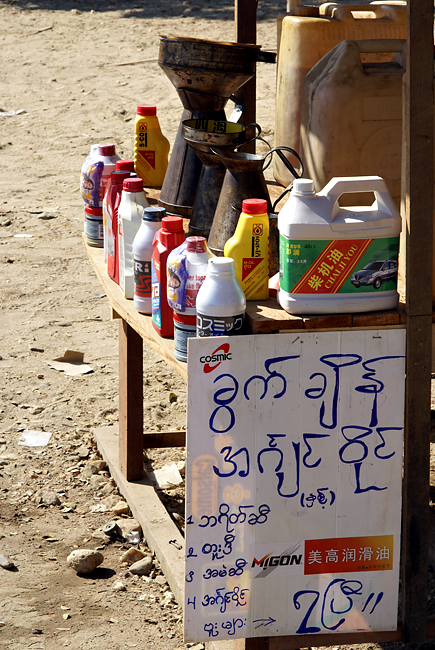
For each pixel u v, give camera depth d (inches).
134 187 91.2
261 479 80.8
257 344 76.7
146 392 171.3
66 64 488.7
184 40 95.6
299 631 85.4
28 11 629.0
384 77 89.1
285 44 110.0
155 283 83.2
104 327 203.9
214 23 556.7
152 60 486.9
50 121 393.1
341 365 79.0
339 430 80.9
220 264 74.7
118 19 590.9
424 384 80.2
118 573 114.6
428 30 72.9
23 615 104.0
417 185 75.2
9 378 177.0
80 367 182.4
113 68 475.8
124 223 90.6
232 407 78.2
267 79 435.2
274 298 81.7
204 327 75.7
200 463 79.2
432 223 76.0
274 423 79.4
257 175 86.1
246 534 82.0
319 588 84.6
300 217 73.9
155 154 118.8
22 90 444.1
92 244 111.3
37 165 337.7
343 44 89.2
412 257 76.5
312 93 91.4
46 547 120.2
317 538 83.3
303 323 76.4
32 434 153.6
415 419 81.0
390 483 83.2
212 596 82.8
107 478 139.8
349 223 74.4
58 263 244.4
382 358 79.6
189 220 105.0
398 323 78.7
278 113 113.7
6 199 300.2
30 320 207.6
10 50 526.3
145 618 104.9
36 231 270.2
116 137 366.9
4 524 125.4
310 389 79.1
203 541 81.4
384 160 91.4
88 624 103.0
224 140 88.3
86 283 230.7
